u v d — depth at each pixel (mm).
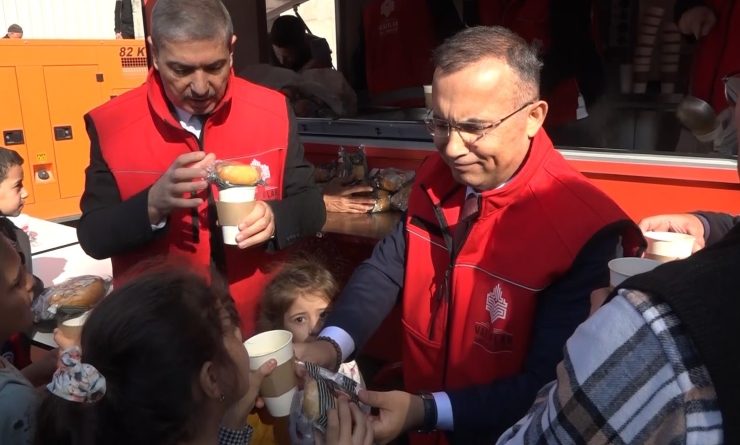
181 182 1896
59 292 2002
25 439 1406
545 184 1492
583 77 2645
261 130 2205
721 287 722
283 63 3646
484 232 1552
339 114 3488
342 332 1734
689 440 718
